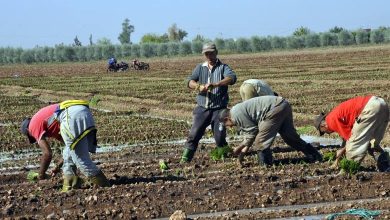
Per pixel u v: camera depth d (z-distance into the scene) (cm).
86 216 1152
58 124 1390
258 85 1584
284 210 1145
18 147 2020
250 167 1508
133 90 3781
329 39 10012
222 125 1584
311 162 1544
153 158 1739
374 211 1108
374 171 1407
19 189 1384
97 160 1753
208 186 1312
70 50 10069
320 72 4534
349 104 1388
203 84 1584
